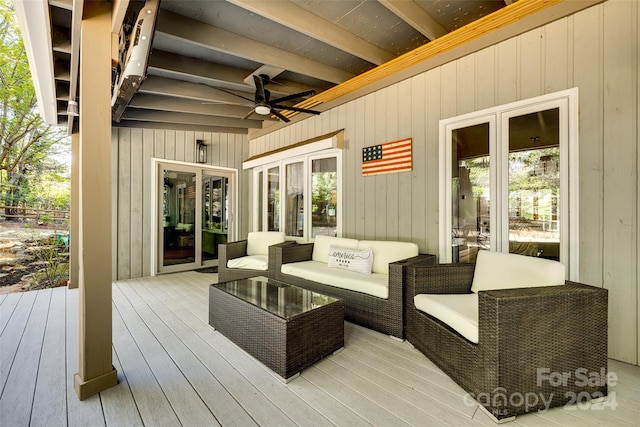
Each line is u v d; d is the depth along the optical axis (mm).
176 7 2508
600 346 1683
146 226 4949
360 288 2787
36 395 1710
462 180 3074
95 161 1768
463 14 2727
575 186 2322
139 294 3863
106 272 1799
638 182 2072
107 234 1808
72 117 3740
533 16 2482
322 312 2137
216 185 5875
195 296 3773
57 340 2475
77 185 4234
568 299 1618
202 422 1496
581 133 2297
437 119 3172
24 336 2557
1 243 6316
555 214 2475
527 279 1983
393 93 3564
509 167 2727
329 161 4438
